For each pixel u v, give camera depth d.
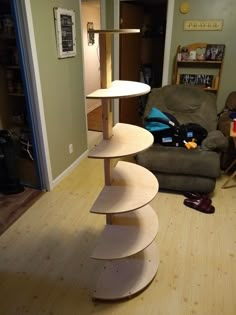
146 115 2.98
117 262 1.75
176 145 2.58
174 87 3.04
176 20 3.25
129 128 1.57
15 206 2.43
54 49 2.42
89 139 3.96
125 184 1.53
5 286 1.66
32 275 1.73
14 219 2.25
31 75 2.19
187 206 2.40
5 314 1.49
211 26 3.15
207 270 1.75
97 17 5.09
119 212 1.33
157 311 1.50
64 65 2.63
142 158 2.44
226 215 2.28
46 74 2.35
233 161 2.85
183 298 1.57
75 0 2.66
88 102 5.25
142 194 1.45
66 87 2.73
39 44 2.19
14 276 1.72
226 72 3.31
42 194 2.61
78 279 1.70
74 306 1.53
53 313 1.49
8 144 2.46
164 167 2.42
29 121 2.37
